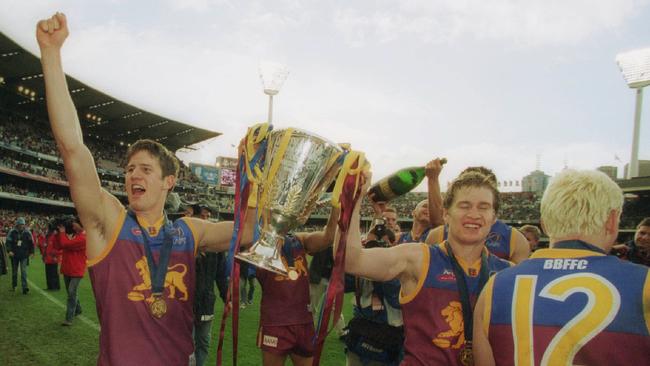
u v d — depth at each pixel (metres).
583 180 1.48
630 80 34.06
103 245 1.98
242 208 1.75
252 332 6.84
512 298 1.45
